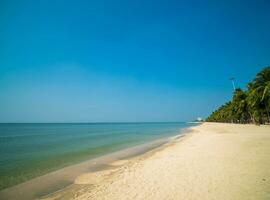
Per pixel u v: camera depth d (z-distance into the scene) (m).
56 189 11.51
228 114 100.81
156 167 14.19
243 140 25.69
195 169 12.69
